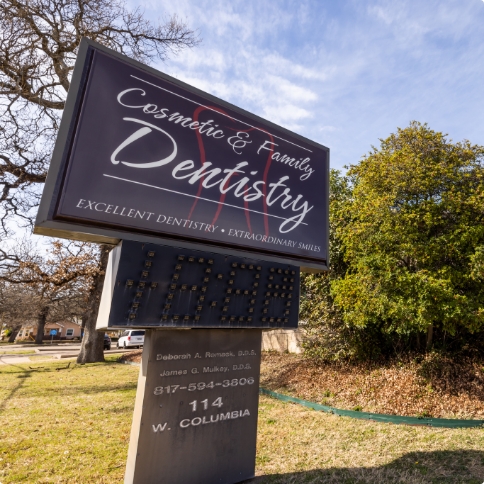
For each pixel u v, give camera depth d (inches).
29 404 306.8
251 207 190.2
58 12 519.5
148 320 139.3
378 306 306.5
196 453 149.8
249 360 175.6
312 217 217.2
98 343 695.1
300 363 460.8
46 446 199.5
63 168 140.3
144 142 161.6
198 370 157.9
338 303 363.6
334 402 317.4
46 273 617.9
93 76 155.6
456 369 326.0
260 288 178.5
